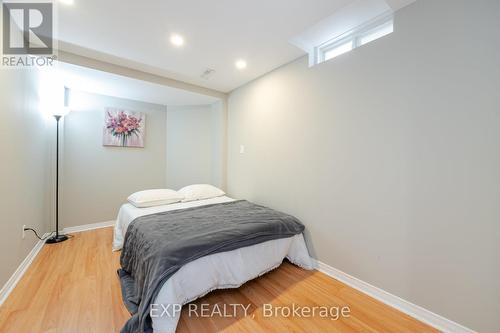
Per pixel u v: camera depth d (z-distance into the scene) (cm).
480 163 128
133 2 159
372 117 177
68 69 243
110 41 210
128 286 175
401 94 160
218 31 194
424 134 149
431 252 147
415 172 154
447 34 139
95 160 324
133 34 199
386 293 169
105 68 251
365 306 165
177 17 176
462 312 135
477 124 129
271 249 197
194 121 390
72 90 305
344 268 196
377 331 141
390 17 177
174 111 394
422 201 151
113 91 316
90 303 158
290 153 249
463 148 134
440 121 142
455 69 136
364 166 182
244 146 322
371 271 178
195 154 389
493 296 125
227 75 288
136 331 128
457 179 136
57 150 267
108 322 141
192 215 221
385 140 169
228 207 259
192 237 159
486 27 126
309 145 228
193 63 255
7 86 166
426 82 148
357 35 201
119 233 252
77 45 217
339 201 200
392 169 165
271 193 275
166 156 393
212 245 157
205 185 331
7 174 167
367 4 165
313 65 225
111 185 338
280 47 220
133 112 354
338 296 176
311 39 217
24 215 202
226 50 225
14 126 178
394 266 164
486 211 126
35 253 230
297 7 164
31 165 219
